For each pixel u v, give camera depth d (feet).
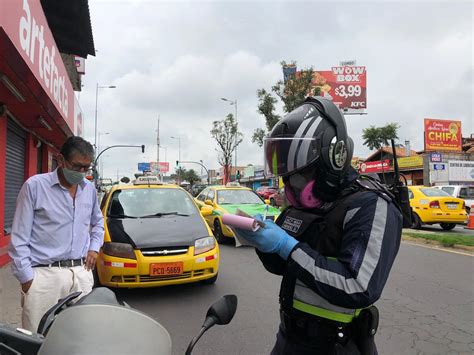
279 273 6.06
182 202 21.04
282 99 84.23
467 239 30.68
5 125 25.11
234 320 14.46
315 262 4.68
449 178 97.96
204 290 18.28
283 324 5.74
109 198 20.92
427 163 96.84
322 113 5.25
